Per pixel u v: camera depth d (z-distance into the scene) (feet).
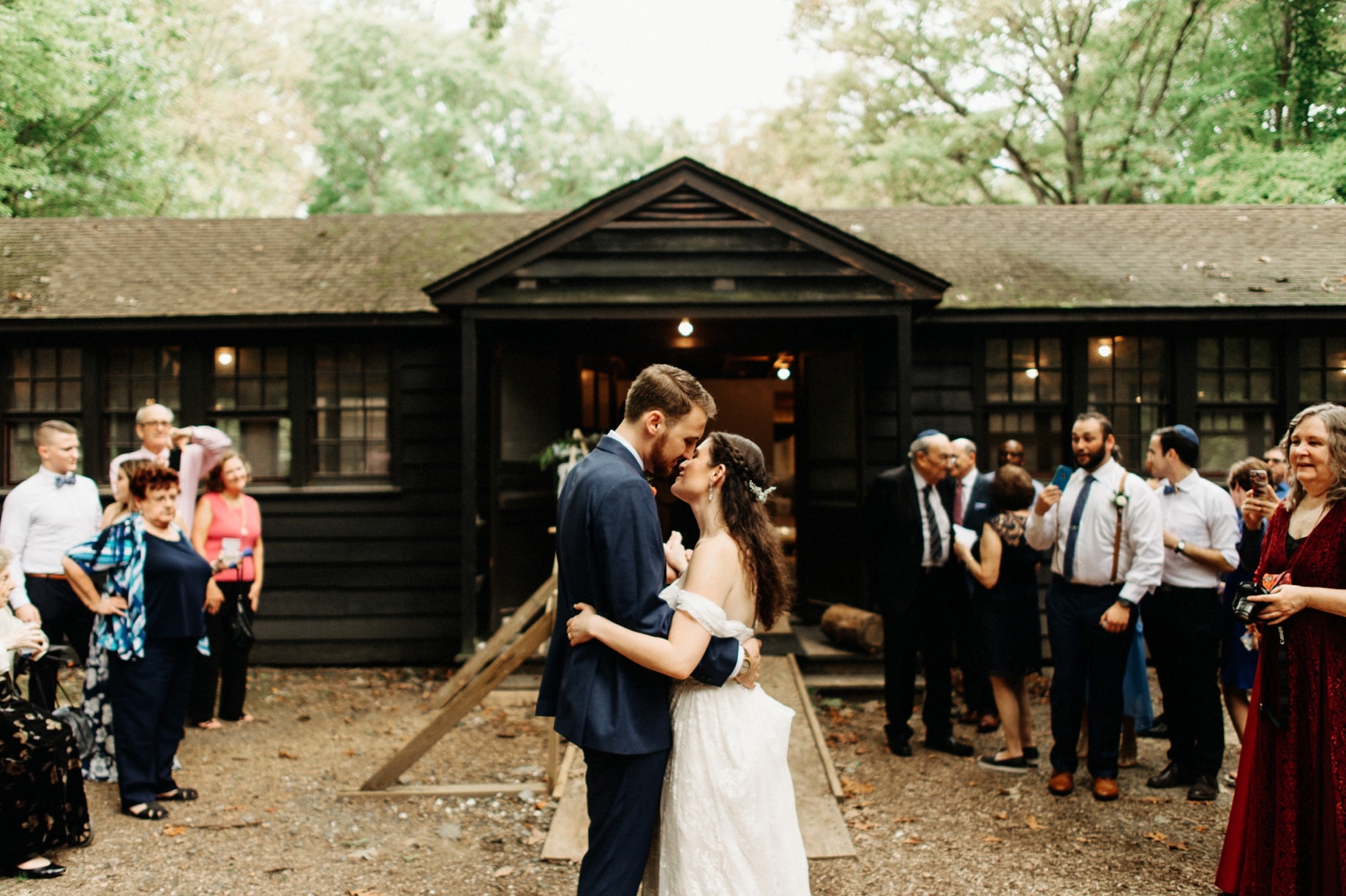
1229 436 26.23
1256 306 24.18
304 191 64.69
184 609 14.48
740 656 8.14
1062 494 14.94
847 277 22.36
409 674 24.67
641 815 8.00
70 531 17.62
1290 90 37.06
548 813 14.51
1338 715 9.59
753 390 43.65
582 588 8.33
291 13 63.72
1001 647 16.03
